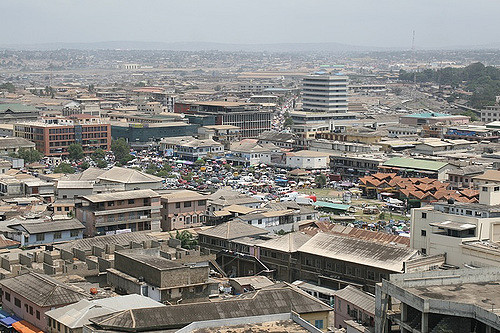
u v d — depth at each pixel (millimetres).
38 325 124688
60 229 185875
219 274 168375
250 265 178000
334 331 123812
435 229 161500
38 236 182875
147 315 109625
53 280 135000
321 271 165000
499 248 147000
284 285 139000
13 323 127250
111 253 163125
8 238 185000
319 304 124312
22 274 140000
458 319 89688
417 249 166750
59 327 117688
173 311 111688
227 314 115250
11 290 133000
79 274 147750
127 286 137000
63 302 125062
